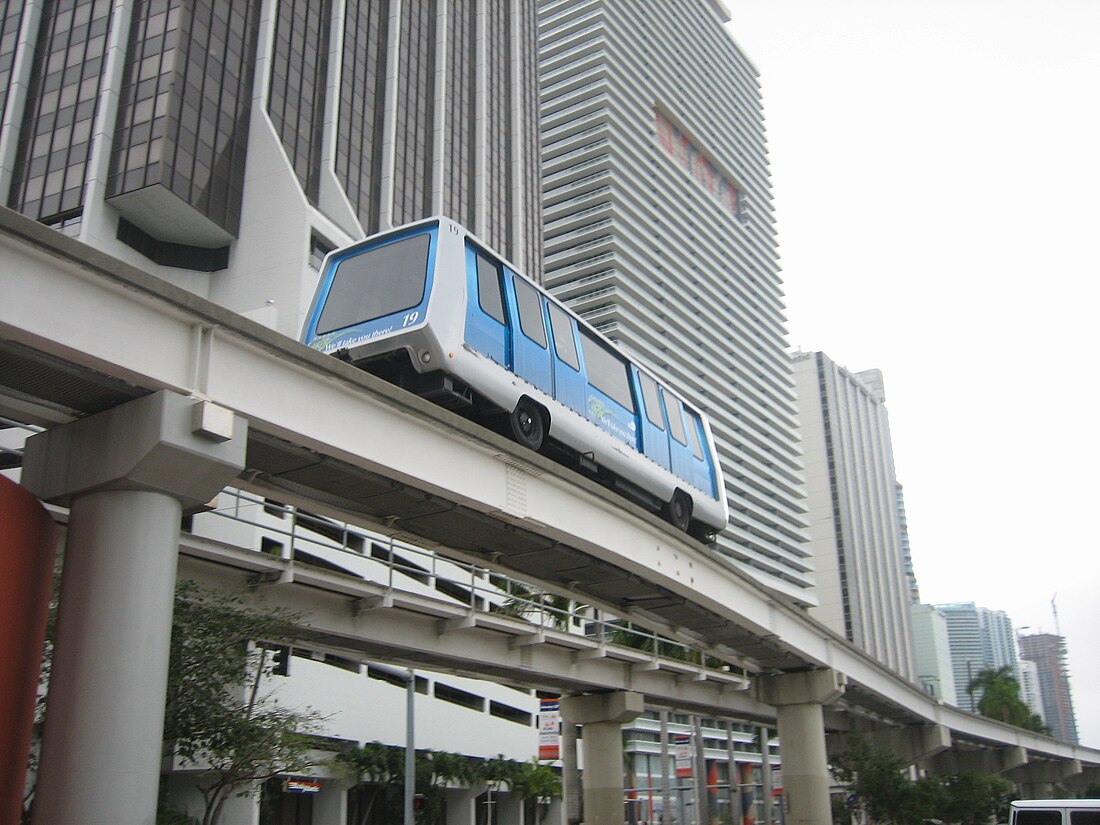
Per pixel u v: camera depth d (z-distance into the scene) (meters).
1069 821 24.09
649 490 23.38
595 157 123.81
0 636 10.29
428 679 52.00
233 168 63.88
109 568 11.51
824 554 166.75
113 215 59.31
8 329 10.38
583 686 35.69
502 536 18.38
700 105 147.25
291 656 42.12
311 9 75.44
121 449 11.74
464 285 17.58
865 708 48.84
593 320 110.88
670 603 24.88
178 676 19.61
